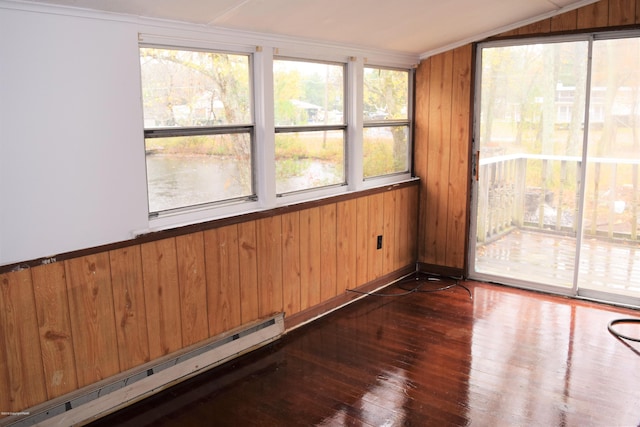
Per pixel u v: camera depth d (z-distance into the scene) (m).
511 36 4.20
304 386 2.95
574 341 3.48
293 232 3.62
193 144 3.02
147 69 2.76
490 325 3.75
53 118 2.35
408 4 3.17
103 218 2.58
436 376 3.04
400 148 4.78
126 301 2.72
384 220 4.50
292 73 3.57
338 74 3.96
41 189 2.35
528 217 4.47
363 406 2.74
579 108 4.08
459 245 4.75
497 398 2.80
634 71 4.19
